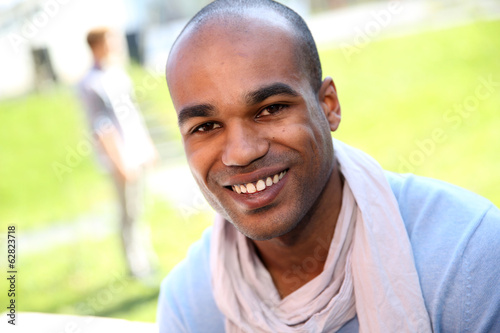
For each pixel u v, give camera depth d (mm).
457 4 9609
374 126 5980
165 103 7660
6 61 11227
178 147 6285
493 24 8242
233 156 1103
